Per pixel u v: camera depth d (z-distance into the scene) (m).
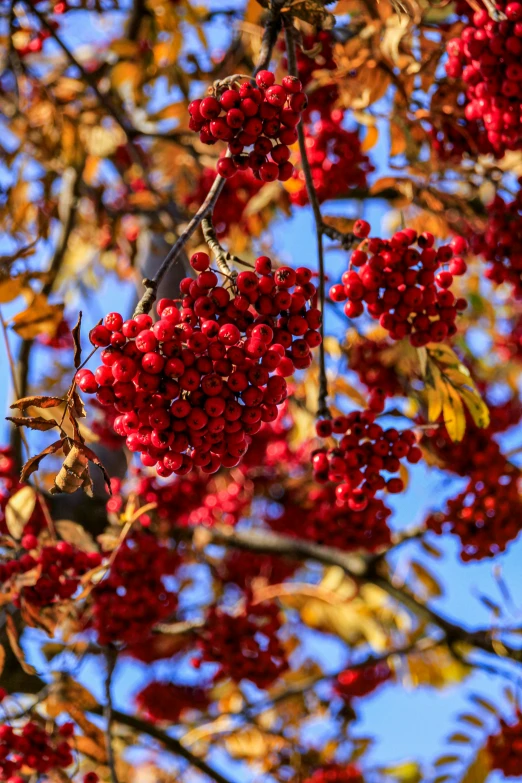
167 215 5.59
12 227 5.52
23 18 5.92
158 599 4.29
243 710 6.01
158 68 5.73
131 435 2.49
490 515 4.46
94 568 3.84
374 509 4.18
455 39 3.70
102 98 5.49
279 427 5.86
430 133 4.12
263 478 6.18
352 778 5.74
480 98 3.61
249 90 2.58
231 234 5.66
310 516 4.75
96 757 3.98
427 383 3.60
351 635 6.98
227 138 2.63
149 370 2.28
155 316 5.17
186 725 6.18
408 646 6.14
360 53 4.04
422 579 6.43
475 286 6.45
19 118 5.70
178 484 4.96
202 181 5.48
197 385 2.36
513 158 4.10
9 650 4.97
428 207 4.18
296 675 6.98
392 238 3.17
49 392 6.64
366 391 5.23
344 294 3.24
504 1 3.36
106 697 4.37
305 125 4.49
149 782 6.68
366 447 3.39
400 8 3.44
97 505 5.40
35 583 3.69
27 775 4.00
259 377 2.42
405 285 3.17
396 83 4.04
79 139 5.85
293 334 2.70
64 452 2.50
